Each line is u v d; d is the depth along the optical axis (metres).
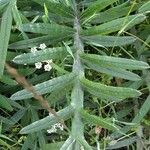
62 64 0.28
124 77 0.26
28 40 0.27
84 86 0.26
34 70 0.29
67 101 0.29
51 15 0.29
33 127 0.24
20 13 0.27
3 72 0.28
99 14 0.28
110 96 0.25
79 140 0.24
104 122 0.24
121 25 0.26
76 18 0.29
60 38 0.28
